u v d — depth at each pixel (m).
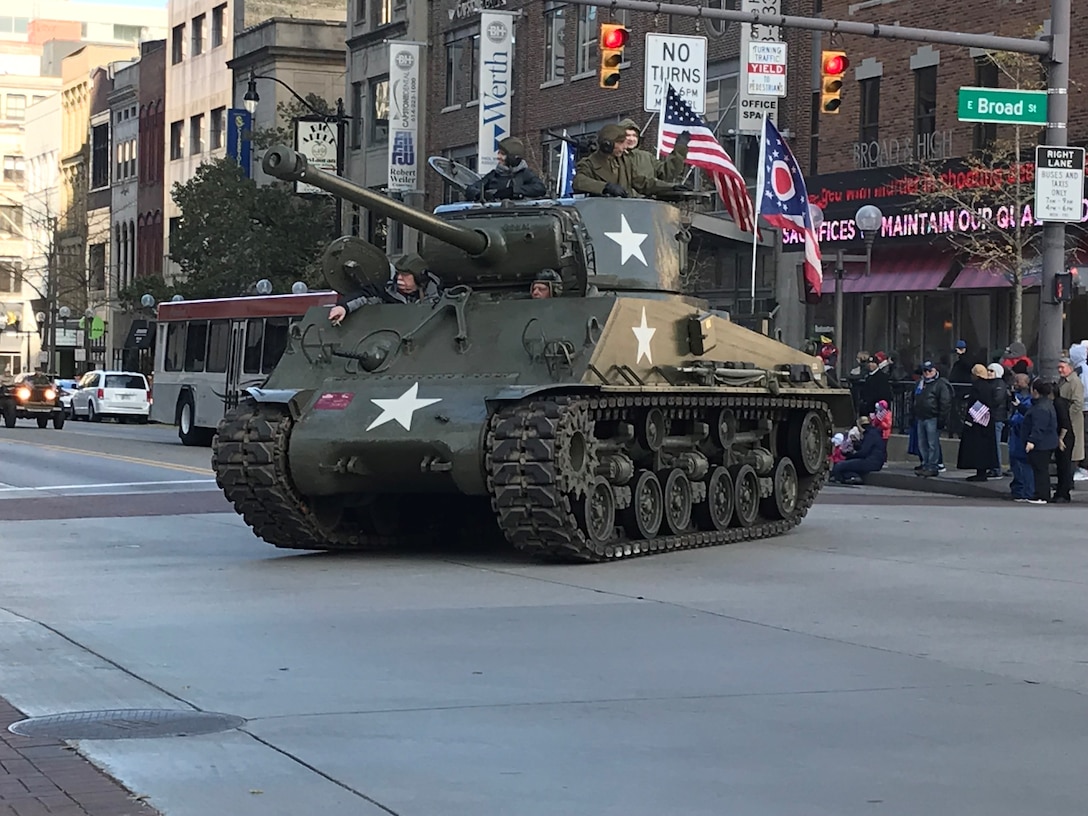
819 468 19.42
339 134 44.88
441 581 13.88
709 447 17.64
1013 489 24.05
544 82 48.03
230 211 53.75
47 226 91.56
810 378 19.19
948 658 10.18
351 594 13.02
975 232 32.03
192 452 34.81
